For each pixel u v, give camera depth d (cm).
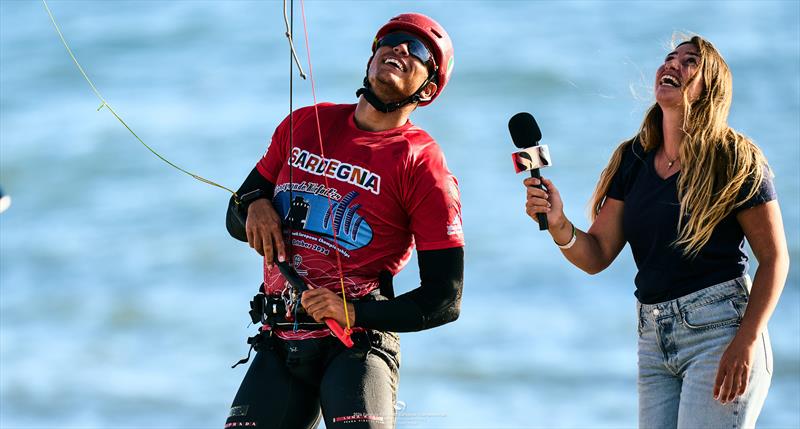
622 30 8531
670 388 1720
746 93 7469
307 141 1734
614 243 1830
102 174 6838
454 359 4681
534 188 1731
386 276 1692
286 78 8012
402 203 1680
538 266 5347
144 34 8731
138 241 6062
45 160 7006
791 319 4844
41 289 5697
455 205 1680
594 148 6725
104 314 5400
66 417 4484
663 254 1716
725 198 1662
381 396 1641
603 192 1855
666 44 1866
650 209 1738
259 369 1702
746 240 1756
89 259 5919
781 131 6925
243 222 1741
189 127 7312
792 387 4328
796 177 6319
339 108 1761
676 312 1691
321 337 1675
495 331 4881
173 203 6456
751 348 1620
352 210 1677
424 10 8962
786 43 8138
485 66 7919
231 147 7031
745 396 1634
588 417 4259
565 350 4744
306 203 1700
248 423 1661
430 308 1638
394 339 1727
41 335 5244
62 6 9012
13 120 7569
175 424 4409
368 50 8238
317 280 1680
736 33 8369
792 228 5791
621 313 5000
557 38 8381
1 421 4447
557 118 7231
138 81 8131
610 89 7600
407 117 1753
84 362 4928
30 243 6144
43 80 8175
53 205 6569
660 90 1736
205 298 5488
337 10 8956
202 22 8881
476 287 5266
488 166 6512
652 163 1775
